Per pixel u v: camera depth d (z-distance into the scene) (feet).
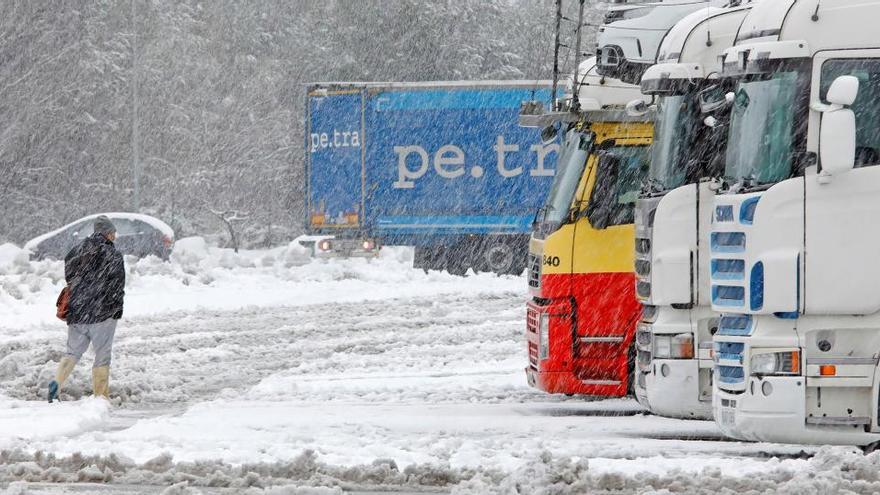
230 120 604.90
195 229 583.17
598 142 130.62
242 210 593.01
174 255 327.06
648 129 130.72
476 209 344.08
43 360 167.53
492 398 142.72
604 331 128.47
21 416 126.72
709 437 114.52
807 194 93.35
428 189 345.31
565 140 136.26
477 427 120.57
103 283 139.54
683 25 118.11
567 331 128.77
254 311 245.65
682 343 110.52
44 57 556.92
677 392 110.32
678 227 110.52
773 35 95.66
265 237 574.97
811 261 93.09
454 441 109.40
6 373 157.48
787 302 92.79
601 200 129.49
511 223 343.26
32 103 551.18
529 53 610.65
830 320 93.66
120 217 366.02
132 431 117.50
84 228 366.02
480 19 636.07
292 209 595.06
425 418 126.41
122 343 195.52
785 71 94.79
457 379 156.87
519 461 97.60
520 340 194.39
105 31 581.94
